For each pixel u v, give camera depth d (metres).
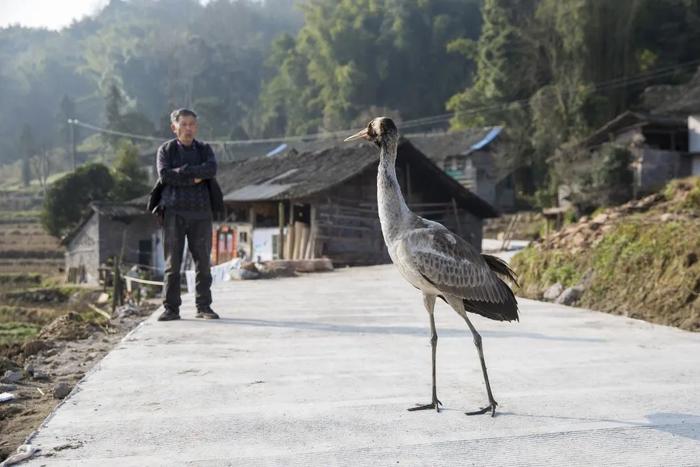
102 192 42.78
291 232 24.69
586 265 10.90
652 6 51.00
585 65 45.41
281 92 95.06
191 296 11.96
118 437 4.27
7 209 75.56
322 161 28.39
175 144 8.66
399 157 26.33
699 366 6.15
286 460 3.90
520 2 53.00
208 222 8.88
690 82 44.78
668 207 12.26
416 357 6.54
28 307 26.86
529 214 43.84
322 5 83.94
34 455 3.96
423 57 79.38
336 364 6.23
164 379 5.67
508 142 49.72
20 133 134.88
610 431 4.38
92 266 36.78
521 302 10.72
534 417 4.66
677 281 8.97
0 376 6.71
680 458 3.94
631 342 7.28
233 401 5.04
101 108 136.88
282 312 9.61
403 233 4.99
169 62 129.12
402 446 4.12
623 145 34.47
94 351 7.75
